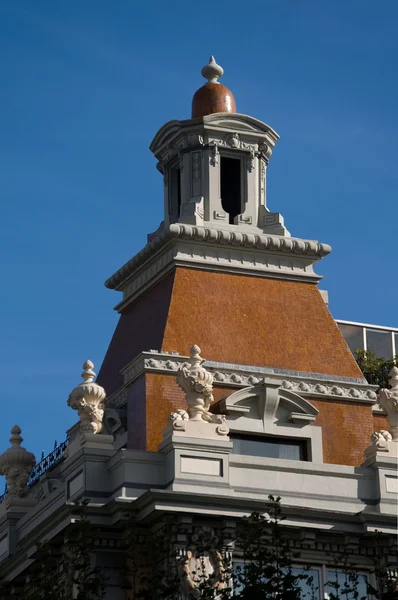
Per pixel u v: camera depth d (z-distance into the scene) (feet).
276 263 354.54
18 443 353.51
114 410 335.26
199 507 307.37
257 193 360.28
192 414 317.42
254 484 317.22
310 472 321.52
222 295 346.95
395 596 290.76
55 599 297.12
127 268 360.07
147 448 323.78
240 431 328.49
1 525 346.13
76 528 298.97
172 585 292.81
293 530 315.78
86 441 319.47
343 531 317.83
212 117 358.84
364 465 326.65
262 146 363.35
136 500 308.81
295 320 349.00
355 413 340.80
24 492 349.00
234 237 350.23
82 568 293.84
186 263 347.97
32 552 325.42
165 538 305.53
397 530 319.68
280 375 337.31
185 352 337.52
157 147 368.07
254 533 291.79
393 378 335.26
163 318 342.44
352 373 345.92
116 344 359.87
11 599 337.11
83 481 316.40
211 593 281.33
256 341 343.26
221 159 362.94
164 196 366.84
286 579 278.05
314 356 345.31
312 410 333.21
